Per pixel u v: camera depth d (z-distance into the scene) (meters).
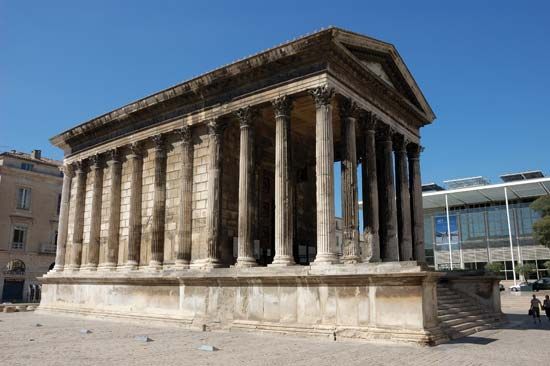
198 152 32.88
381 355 17.66
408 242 34.88
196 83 31.84
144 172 36.50
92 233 38.84
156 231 33.59
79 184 41.72
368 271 22.14
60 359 17.03
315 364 15.84
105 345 20.88
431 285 21.81
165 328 28.36
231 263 31.45
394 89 32.97
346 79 28.66
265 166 36.09
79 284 38.06
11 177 69.50
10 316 37.66
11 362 16.36
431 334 20.41
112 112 37.88
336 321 22.80
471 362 16.20
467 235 99.94
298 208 38.50
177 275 29.78
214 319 27.55
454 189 91.69
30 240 70.69
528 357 17.31
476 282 32.38
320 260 24.56
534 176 92.75
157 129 35.19
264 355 17.80
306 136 39.78
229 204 32.22
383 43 30.72
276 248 26.50
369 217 30.08
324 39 26.20
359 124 31.47
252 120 29.78
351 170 28.03
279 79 28.36
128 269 34.56
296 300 24.34
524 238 93.38
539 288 66.50
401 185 35.44
